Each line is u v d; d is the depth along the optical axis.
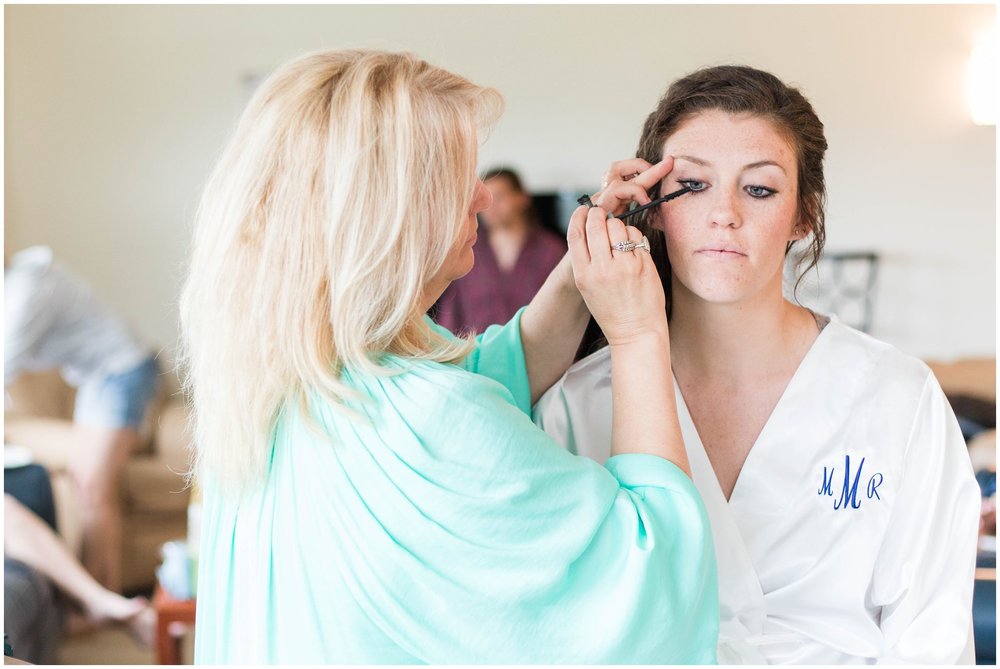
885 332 4.43
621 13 4.32
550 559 0.72
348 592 0.74
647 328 0.82
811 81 4.34
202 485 0.89
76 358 2.62
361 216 0.74
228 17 4.30
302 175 0.75
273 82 0.80
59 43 4.32
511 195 3.80
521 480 0.72
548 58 4.35
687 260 0.87
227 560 0.84
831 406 0.90
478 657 0.73
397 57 0.80
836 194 4.40
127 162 4.37
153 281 4.39
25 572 2.22
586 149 4.38
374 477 0.74
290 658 0.77
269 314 0.77
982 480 2.19
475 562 0.72
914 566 0.88
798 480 0.90
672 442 0.80
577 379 1.00
